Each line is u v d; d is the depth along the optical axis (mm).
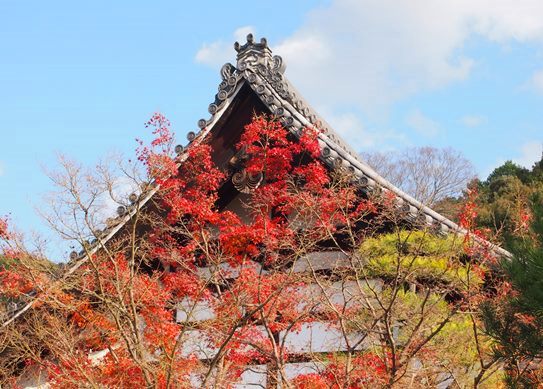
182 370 10242
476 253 11023
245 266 11930
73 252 11367
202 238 12547
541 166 35312
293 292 10828
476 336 9828
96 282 10570
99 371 10742
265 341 11305
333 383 9992
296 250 10875
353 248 11000
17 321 11438
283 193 11664
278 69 14906
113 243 11547
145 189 10516
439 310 10688
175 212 12133
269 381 10836
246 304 10328
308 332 12375
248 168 12867
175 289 11711
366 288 11195
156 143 11008
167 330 10383
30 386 12516
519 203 11727
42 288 10688
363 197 12258
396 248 11273
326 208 11141
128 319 9820
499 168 42406
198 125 13477
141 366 9406
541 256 8047
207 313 12547
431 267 11000
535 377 9484
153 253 12086
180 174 12805
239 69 14023
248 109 13906
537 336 8320
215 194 12977
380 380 9734
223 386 10484
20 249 10609
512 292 10180
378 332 9945
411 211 12016
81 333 11156
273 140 13195
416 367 11367
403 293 10922
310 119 14797
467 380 10742
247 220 13922
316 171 11562
